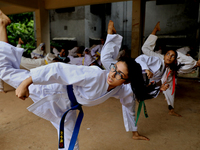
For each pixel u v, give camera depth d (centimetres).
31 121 308
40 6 820
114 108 379
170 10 1101
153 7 1132
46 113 168
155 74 291
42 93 166
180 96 472
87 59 616
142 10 689
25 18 1228
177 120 323
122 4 1327
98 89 150
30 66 491
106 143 243
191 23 1063
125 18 1338
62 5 801
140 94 170
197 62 326
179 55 337
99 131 277
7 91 497
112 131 277
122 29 1355
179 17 1086
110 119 322
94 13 1248
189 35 1075
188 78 701
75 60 633
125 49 735
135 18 663
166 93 341
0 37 175
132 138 257
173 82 325
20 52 169
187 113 357
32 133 266
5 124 295
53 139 250
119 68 144
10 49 162
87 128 286
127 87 194
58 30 1235
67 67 141
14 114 338
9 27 1137
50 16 1238
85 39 1172
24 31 1198
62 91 166
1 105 386
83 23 1152
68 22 1197
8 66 159
